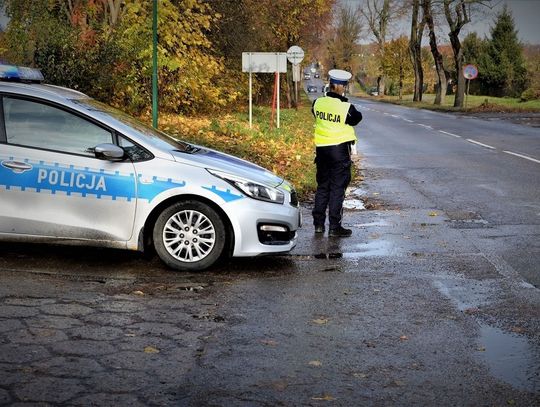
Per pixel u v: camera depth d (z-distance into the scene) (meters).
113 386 4.02
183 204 6.64
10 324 5.00
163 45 22.41
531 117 38.69
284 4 37.03
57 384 4.02
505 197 11.50
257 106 37.91
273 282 6.40
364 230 8.95
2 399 3.80
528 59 75.06
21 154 6.59
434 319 5.41
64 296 5.73
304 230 8.90
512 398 3.99
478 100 66.88
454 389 4.10
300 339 4.90
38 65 18.58
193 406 3.79
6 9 19.14
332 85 8.51
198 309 5.52
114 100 20.81
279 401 3.88
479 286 6.37
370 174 14.72
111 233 6.63
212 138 17.77
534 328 5.22
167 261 6.69
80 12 20.52
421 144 21.83
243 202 6.70
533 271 6.93
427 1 57.66
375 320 5.36
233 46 30.25
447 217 9.84
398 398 3.96
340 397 3.95
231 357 4.52
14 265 6.66
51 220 6.60
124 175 6.59
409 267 7.06
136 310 5.44
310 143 20.30
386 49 79.94
